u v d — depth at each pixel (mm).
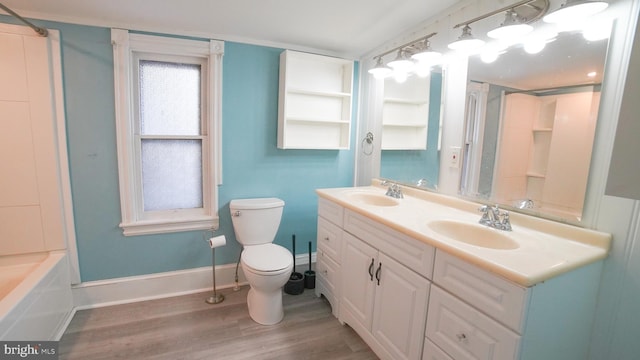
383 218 1650
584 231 1304
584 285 1204
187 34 2285
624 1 1185
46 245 2104
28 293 1616
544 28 1445
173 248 2463
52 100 2021
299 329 2076
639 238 1173
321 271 2422
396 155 2475
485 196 1758
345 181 3002
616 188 879
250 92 2527
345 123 2742
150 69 2318
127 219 2297
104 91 2145
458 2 1798
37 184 2045
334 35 2348
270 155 2672
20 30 1912
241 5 1833
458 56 1888
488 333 1121
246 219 2404
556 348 1165
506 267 1050
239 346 1896
